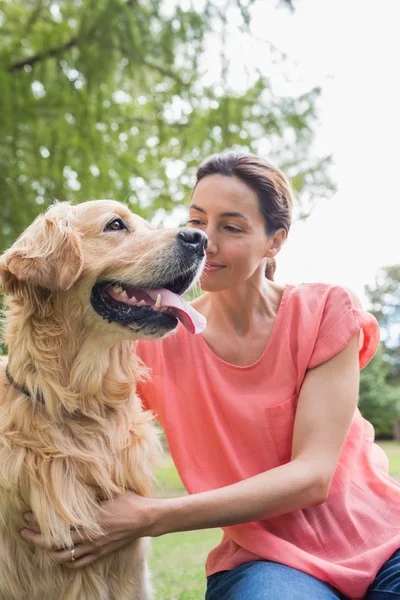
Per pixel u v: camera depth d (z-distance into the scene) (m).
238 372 2.52
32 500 2.23
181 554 5.23
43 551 2.29
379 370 27.77
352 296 2.58
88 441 2.37
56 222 2.43
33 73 7.26
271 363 2.51
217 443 2.50
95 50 7.05
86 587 2.35
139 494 2.49
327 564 2.20
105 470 2.35
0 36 7.44
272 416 2.43
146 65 7.54
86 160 7.27
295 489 2.17
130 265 2.52
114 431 2.46
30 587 2.34
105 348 2.47
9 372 2.42
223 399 2.48
